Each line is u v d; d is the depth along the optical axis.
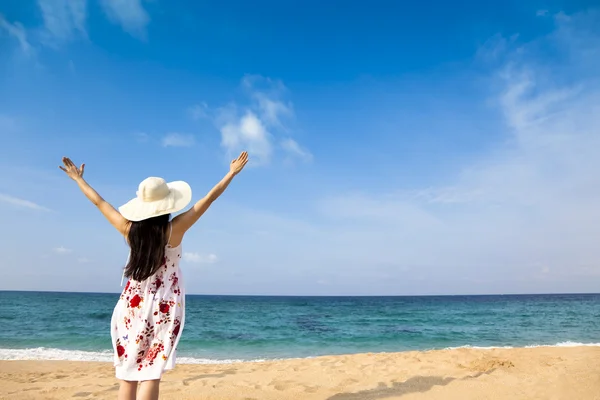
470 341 15.97
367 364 6.93
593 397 3.54
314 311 37.91
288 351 13.66
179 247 2.87
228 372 6.93
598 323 23.61
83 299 59.19
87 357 11.23
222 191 2.82
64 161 3.04
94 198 2.92
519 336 17.45
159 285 2.80
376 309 41.47
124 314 2.80
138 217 2.73
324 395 4.35
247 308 42.62
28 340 14.88
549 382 4.06
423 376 5.15
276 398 4.26
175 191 2.92
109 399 4.57
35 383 5.86
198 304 54.25
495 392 3.97
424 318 28.91
